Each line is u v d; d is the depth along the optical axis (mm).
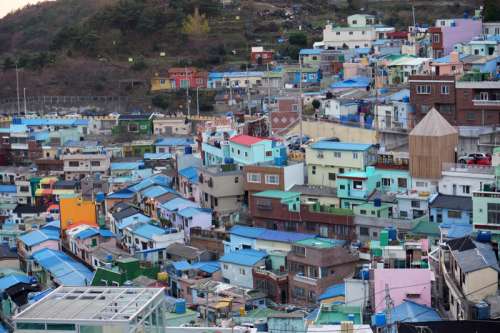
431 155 132750
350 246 124938
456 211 123250
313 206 134000
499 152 134750
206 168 156375
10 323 118125
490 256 96875
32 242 155125
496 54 190500
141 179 184875
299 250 119938
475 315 88312
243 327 88312
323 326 88688
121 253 144125
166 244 142375
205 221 147500
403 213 131000
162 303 75188
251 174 148375
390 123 164125
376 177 137125
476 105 154125
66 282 134750
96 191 184500
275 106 194125
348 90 196125
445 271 99625
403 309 95688
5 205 187875
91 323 68812
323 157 146125
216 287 120312
